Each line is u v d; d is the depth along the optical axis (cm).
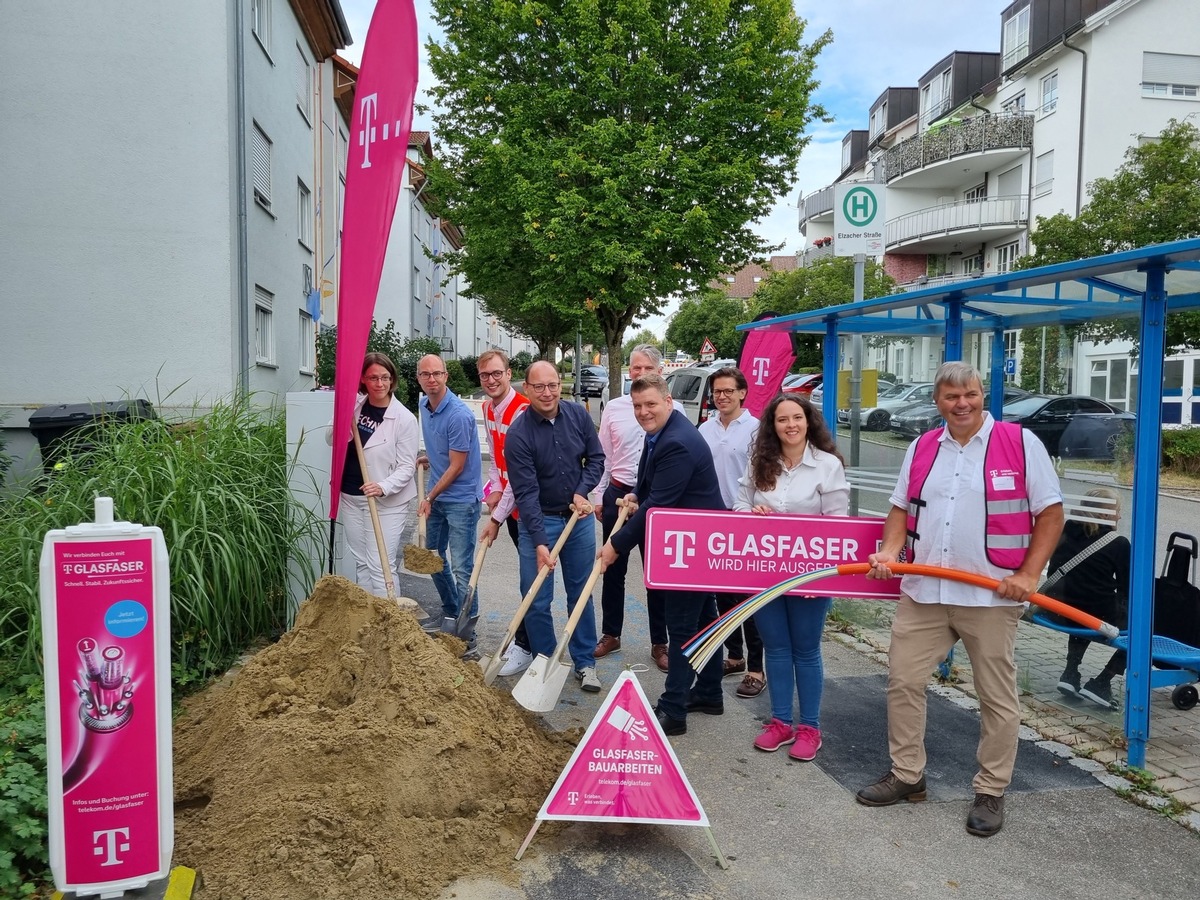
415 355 2364
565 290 1736
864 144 4988
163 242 1102
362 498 536
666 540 408
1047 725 454
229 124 1111
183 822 321
